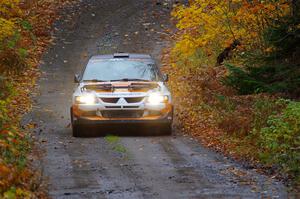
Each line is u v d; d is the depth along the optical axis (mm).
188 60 61750
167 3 87812
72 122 37281
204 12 53250
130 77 39250
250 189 23969
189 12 49469
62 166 28344
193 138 36594
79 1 88312
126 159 30031
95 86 37406
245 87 41562
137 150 32531
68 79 61094
